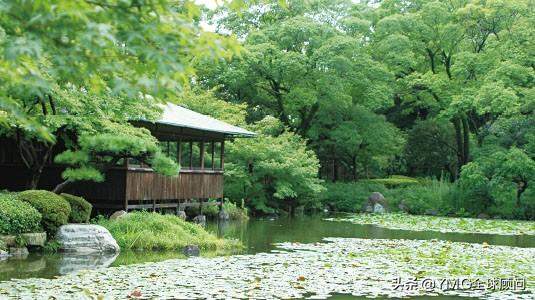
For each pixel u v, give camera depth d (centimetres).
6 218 1262
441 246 1606
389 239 1812
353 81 3253
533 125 2950
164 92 400
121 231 1497
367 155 3766
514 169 2833
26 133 1390
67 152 1375
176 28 398
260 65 3253
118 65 397
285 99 3394
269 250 1464
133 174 1852
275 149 2762
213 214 2461
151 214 1639
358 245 1600
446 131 3719
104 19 379
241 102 3525
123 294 864
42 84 387
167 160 1498
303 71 3222
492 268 1221
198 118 2244
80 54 388
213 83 3347
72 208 1480
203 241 1501
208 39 407
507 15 3069
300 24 3219
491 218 2984
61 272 1066
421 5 3603
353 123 3478
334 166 3856
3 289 881
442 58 3641
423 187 3391
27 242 1291
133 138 1391
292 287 957
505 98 2791
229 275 1048
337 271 1131
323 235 1905
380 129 3497
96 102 1397
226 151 2838
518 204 2969
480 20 3197
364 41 3603
